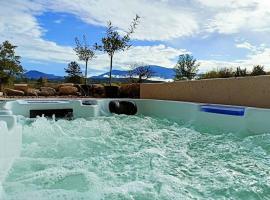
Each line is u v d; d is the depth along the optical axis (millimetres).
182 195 1938
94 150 3004
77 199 1847
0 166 1994
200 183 2156
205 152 3012
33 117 4480
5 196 1834
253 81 4414
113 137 3621
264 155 2869
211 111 4219
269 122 3443
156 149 3098
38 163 2496
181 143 3396
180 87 5820
